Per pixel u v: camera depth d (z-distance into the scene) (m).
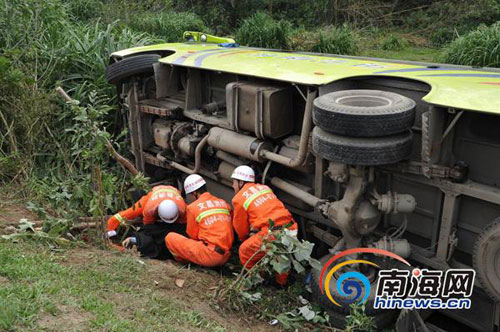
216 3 20.45
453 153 3.82
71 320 3.00
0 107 6.51
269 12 20.45
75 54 7.69
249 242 4.48
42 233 4.29
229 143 5.14
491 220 3.67
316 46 14.33
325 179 4.58
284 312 4.12
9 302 2.92
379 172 4.15
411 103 3.78
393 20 20.06
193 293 4.04
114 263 4.14
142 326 3.16
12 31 7.61
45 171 6.30
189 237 5.00
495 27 11.78
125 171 6.50
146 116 6.52
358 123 3.59
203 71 5.97
